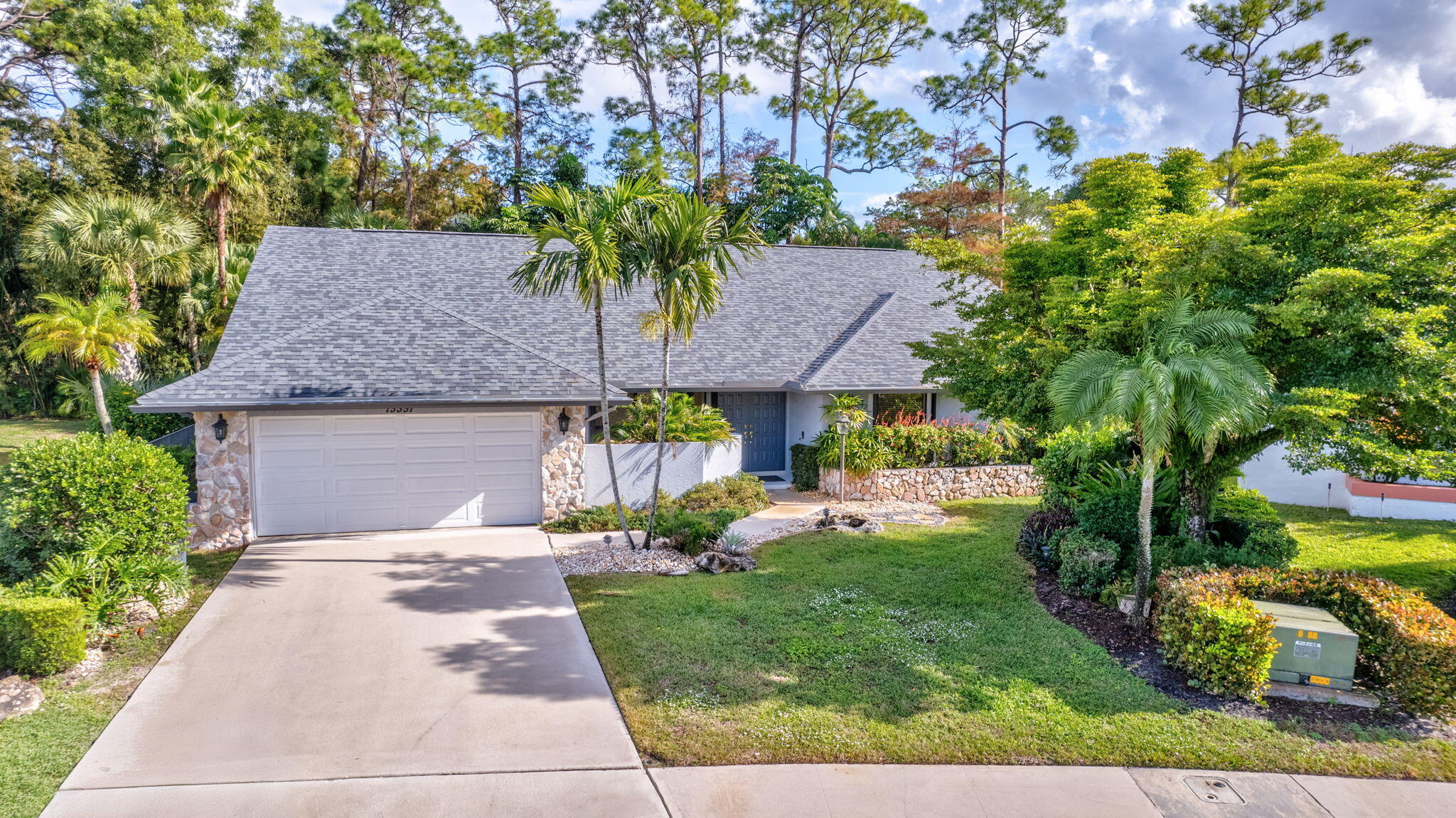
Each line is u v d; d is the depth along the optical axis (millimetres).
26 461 9383
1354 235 9477
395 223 39312
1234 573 9273
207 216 32406
